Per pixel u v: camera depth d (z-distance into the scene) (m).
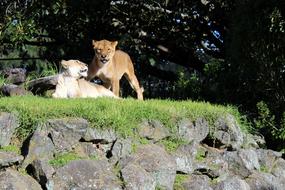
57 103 12.54
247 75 16.89
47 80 15.29
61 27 24.47
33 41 25.45
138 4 24.88
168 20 25.34
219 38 26.14
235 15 17.64
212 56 27.12
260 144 15.43
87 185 11.15
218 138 14.12
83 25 24.70
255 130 15.71
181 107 14.02
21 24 22.11
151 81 28.20
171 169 12.39
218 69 18.20
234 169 13.77
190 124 13.71
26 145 11.48
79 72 14.59
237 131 14.41
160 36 26.00
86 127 11.98
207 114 14.12
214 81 18.28
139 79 27.70
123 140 12.27
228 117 14.42
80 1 22.62
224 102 17.50
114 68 17.03
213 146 14.20
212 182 13.16
